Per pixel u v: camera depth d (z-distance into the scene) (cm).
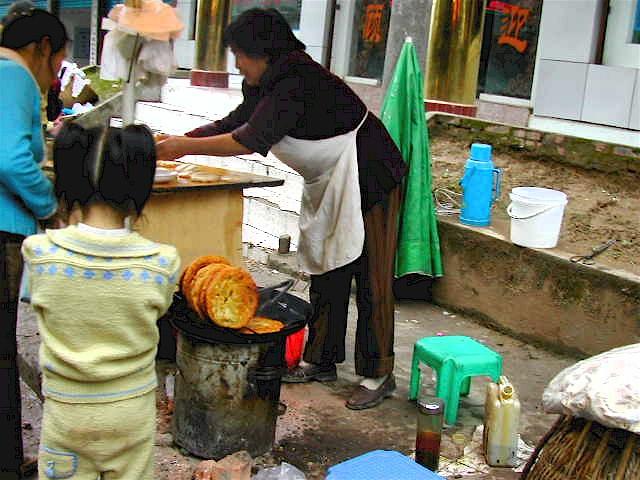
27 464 324
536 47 784
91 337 238
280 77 349
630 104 698
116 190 236
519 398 418
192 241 405
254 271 600
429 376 438
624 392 269
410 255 526
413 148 513
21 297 275
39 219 293
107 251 237
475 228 534
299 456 347
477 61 705
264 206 647
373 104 918
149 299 240
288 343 412
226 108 743
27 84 276
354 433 370
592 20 720
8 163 267
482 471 343
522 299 499
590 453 285
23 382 410
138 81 393
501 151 638
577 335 470
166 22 366
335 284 404
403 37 542
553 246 496
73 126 242
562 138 600
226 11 929
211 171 434
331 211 383
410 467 288
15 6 296
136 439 250
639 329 439
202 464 314
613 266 470
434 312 545
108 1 1391
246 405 330
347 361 452
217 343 317
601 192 567
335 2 962
